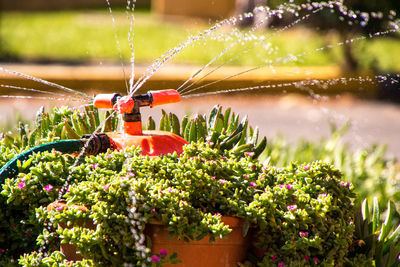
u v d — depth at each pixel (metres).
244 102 13.41
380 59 16.25
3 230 3.04
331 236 2.82
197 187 2.74
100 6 32.72
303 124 11.20
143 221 2.52
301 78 14.02
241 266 2.73
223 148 3.39
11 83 12.89
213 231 2.54
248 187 2.84
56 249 2.85
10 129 5.10
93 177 2.72
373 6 13.23
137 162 2.79
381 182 5.44
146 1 33.25
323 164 3.01
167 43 19.52
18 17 28.11
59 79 13.52
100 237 2.49
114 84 13.74
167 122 3.71
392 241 3.28
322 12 13.84
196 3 25.70
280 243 2.75
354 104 13.30
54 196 2.79
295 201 2.78
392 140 9.87
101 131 3.68
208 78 13.73
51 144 3.05
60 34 22.08
